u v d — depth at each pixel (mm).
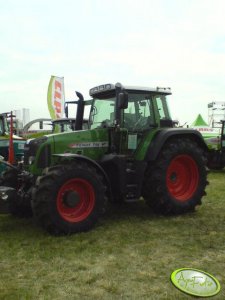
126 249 4105
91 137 5379
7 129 9531
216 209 6020
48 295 3027
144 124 5699
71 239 4457
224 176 10391
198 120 14086
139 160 5434
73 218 4719
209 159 11414
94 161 5016
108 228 4930
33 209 4551
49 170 4668
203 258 3824
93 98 6055
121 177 5215
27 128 15242
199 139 6102
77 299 2971
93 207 4832
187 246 4188
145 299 2975
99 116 5863
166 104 6012
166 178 5527
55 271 3502
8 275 3424
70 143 5207
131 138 5527
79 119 6277
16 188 5242
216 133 11766
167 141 5715
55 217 4512
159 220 5340
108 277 3367
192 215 5625
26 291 3090
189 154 5770
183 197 5750
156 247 4164
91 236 4570
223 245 4207
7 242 4352
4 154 9359
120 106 5191
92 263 3703
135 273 3459
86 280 3291
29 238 4512
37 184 4535
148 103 5758
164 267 3602
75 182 4730
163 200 5469
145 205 6328
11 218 5527
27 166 5348
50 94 13883
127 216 5586
